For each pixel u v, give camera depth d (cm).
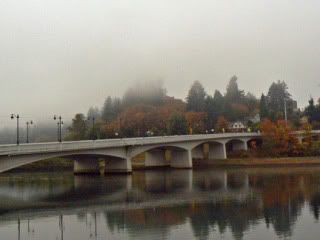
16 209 5578
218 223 4438
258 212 4981
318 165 12250
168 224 4447
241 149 15050
